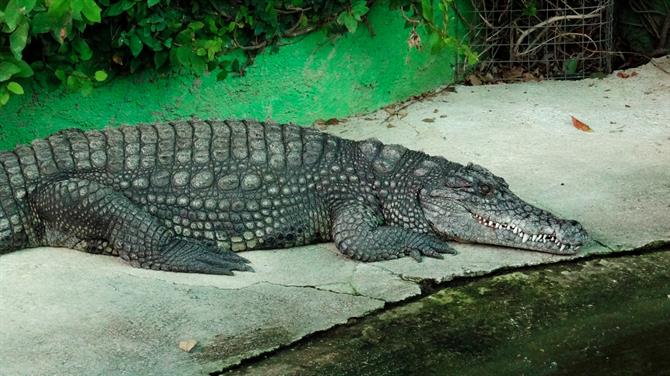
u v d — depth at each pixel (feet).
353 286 16.66
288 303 15.94
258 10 23.47
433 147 23.49
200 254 17.56
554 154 22.85
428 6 23.61
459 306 16.03
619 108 25.91
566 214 19.45
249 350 14.38
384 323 15.42
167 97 23.38
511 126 24.81
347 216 18.25
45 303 15.65
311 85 25.26
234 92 24.22
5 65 19.58
